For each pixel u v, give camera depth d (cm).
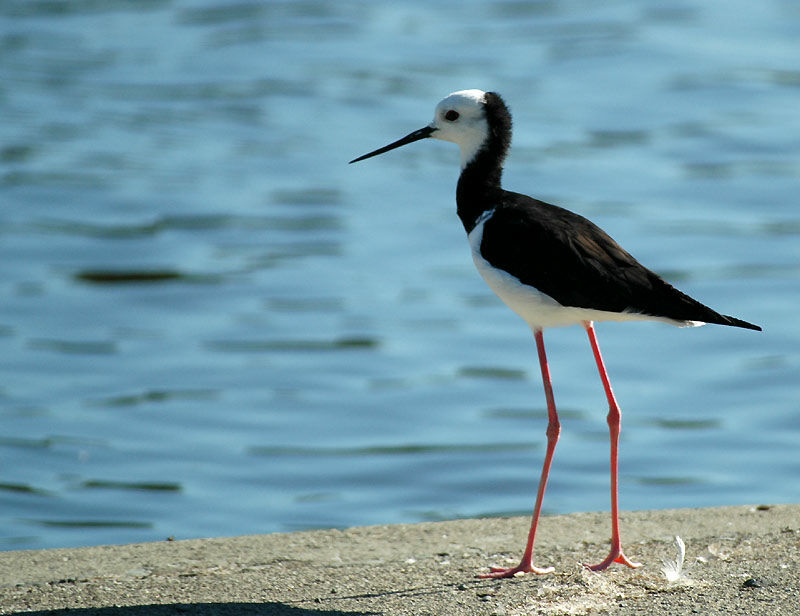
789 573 717
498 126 878
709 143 2252
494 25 3036
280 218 1948
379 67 2711
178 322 1608
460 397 1394
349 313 1625
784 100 2455
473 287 1708
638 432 1298
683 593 693
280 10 3206
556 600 690
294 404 1375
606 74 2639
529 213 811
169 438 1291
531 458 1244
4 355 1495
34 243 1856
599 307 769
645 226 1881
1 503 1142
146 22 3134
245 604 700
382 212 1978
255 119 2403
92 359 1488
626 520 876
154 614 679
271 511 1130
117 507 1137
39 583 762
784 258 1762
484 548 830
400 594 720
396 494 1173
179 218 1952
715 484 1170
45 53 2866
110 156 2206
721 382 1419
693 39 2852
